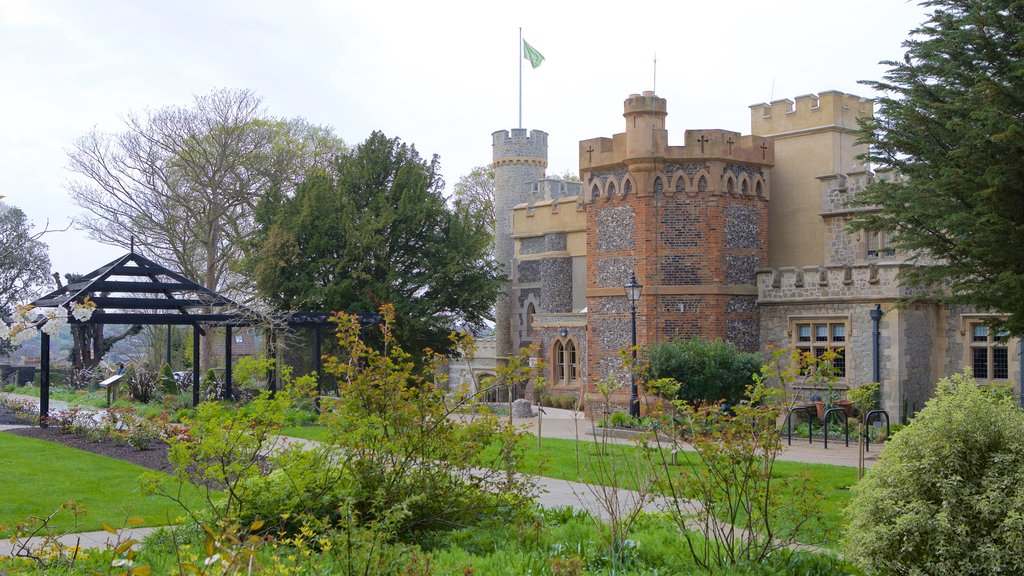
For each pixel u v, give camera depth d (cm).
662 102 2934
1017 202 1459
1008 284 1438
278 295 3734
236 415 1007
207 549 535
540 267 4584
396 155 4109
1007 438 836
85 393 3288
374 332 3619
